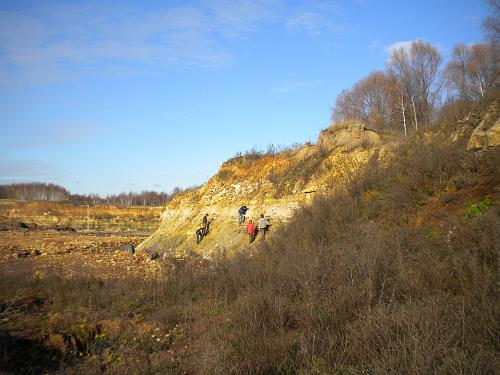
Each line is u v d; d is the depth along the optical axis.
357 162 20.53
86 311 11.27
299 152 25.80
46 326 10.03
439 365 5.41
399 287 8.50
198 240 25.11
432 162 14.80
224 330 8.61
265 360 6.69
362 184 17.31
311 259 11.09
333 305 8.20
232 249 21.86
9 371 7.88
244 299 9.68
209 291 12.00
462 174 13.72
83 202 109.19
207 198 29.20
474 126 15.53
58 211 85.19
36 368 8.15
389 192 15.20
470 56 34.00
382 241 11.05
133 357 7.98
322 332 7.36
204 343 8.23
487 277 7.74
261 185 25.53
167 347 8.74
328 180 20.89
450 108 19.08
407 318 6.57
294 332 8.14
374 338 6.55
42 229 64.12
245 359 6.67
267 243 16.88
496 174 12.44
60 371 7.99
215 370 6.44
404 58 37.59
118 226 74.62
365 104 41.59
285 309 8.70
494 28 24.20
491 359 5.38
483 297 6.71
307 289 9.12
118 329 9.97
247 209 24.52
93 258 23.42
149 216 87.38
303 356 6.69
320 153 23.55
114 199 131.25
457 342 5.79
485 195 11.88
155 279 13.62
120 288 13.14
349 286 8.61
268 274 11.53
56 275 14.98
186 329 9.59
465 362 5.24
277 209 22.64
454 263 8.74
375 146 21.33
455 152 14.61
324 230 15.36
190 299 11.35
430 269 9.04
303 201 21.11
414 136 19.17
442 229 11.55
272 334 7.93
